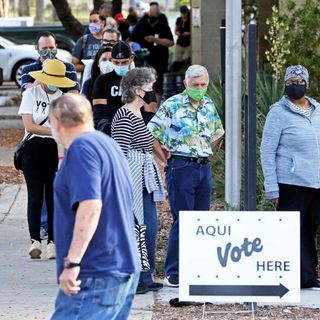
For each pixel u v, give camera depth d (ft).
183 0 263.70
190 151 62.08
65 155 39.99
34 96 71.36
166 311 58.54
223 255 54.39
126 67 70.59
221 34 69.46
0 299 61.77
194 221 54.39
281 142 61.77
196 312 58.18
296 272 54.34
